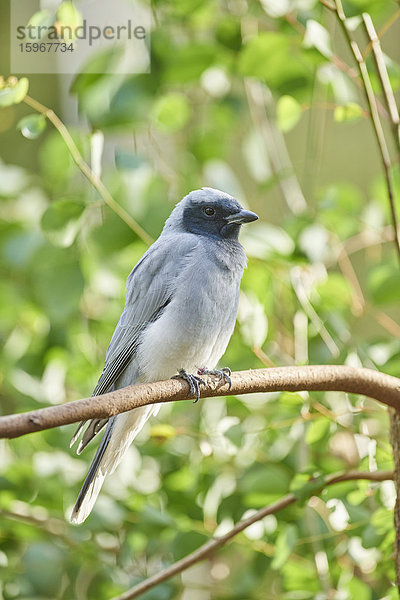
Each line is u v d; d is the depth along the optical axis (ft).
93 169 31.24
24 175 38.96
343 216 37.22
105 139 41.68
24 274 36.55
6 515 33.35
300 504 27.40
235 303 30.40
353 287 36.73
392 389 24.29
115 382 30.96
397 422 25.25
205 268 29.55
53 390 36.50
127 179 33.58
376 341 32.89
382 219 37.63
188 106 39.01
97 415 19.90
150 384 22.13
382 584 31.86
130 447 34.01
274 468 32.27
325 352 33.01
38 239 34.35
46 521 33.78
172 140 43.80
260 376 23.27
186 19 37.32
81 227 33.81
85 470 34.01
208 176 37.99
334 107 34.53
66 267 34.35
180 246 30.07
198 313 29.19
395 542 25.36
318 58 32.17
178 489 33.32
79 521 28.17
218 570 36.68
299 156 60.18
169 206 33.96
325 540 31.27
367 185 60.34
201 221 30.94
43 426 18.51
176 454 33.99
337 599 30.60
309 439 29.78
